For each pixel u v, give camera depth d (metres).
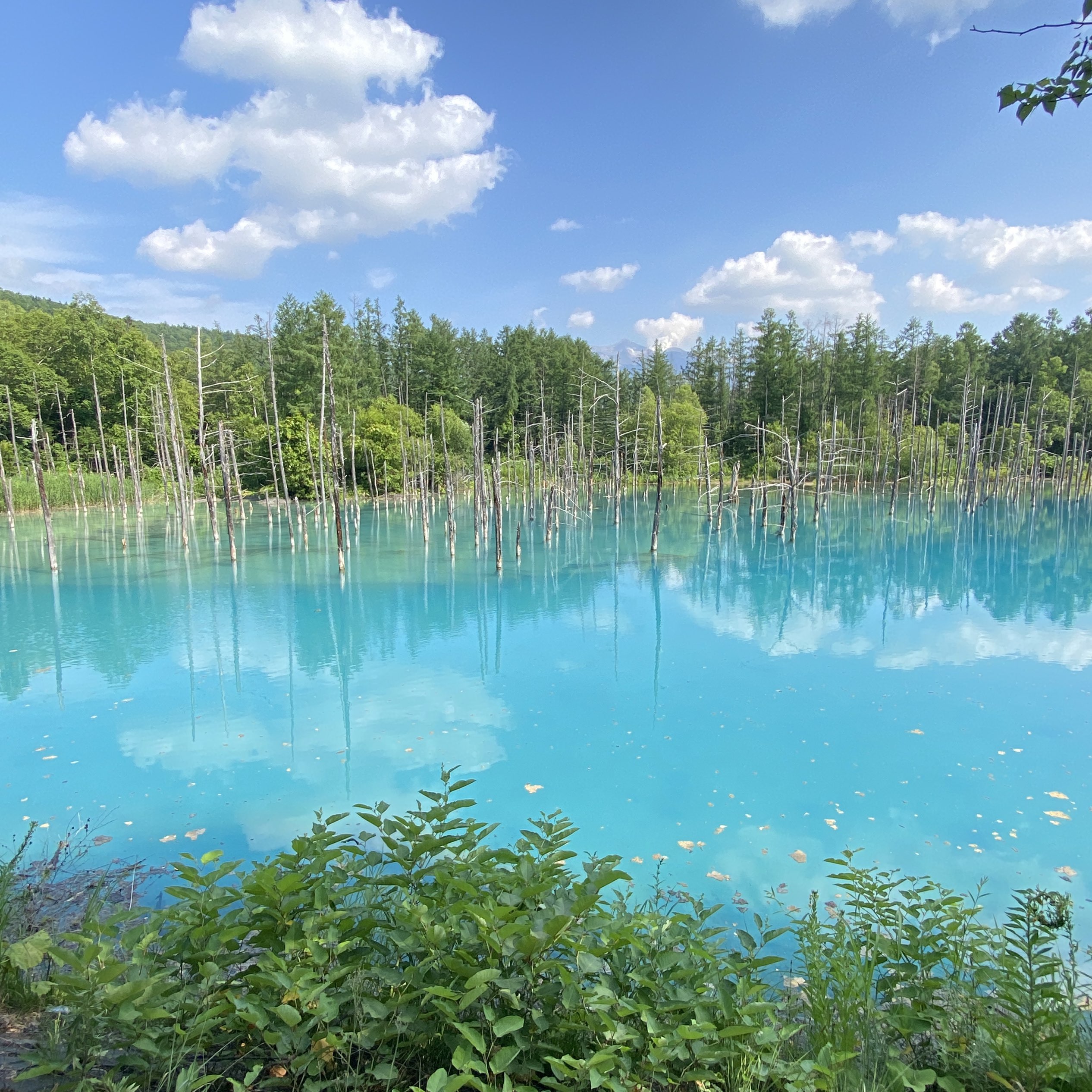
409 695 13.28
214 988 3.34
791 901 6.72
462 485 59.50
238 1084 2.79
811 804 8.80
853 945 4.03
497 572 25.70
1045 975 3.42
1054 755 10.30
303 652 16.33
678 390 77.56
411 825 3.96
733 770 9.85
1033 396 64.00
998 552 30.92
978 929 4.15
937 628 18.23
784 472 44.78
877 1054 3.31
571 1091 2.77
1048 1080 3.06
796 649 16.41
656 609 20.75
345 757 10.38
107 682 14.10
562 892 3.59
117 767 10.04
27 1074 2.78
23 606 20.67
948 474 58.53
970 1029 3.56
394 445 53.69
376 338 77.75
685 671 14.73
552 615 19.91
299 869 3.77
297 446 49.81
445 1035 3.08
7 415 50.47
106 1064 3.29
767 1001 4.16
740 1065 3.11
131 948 3.22
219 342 74.81
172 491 50.16
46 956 4.82
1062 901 3.68
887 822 8.35
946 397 67.94
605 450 61.00
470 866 3.77
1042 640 16.92
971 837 8.02
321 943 3.24
